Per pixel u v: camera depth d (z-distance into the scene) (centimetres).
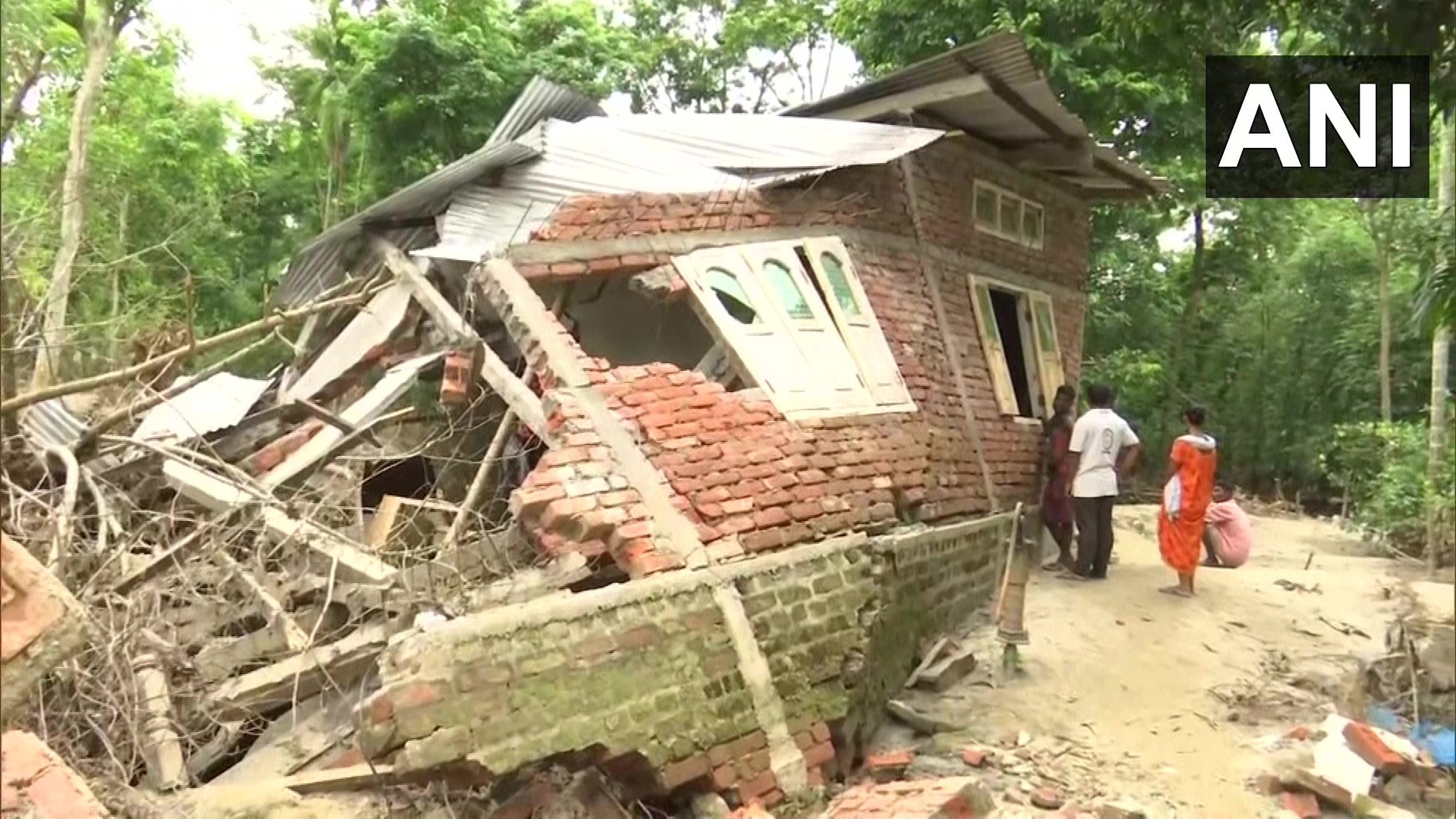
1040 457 1033
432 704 416
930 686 695
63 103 1053
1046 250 1141
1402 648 785
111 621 487
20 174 771
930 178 948
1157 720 655
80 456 626
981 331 978
